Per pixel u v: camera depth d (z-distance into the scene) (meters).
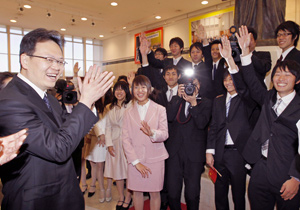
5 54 9.83
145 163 1.89
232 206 2.10
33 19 8.75
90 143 2.78
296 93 1.45
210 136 1.92
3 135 0.82
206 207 2.28
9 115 0.82
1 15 8.27
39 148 0.82
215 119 1.92
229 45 1.72
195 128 1.97
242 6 3.09
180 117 2.02
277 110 1.48
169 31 8.76
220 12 7.00
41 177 0.91
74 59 11.88
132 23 9.33
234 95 1.84
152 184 1.88
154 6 7.36
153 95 2.36
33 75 0.94
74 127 0.87
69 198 1.00
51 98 1.18
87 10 7.76
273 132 1.45
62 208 0.97
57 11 7.70
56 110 1.14
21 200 0.87
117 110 2.50
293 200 1.38
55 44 0.97
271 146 1.45
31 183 0.89
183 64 3.00
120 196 2.48
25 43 0.93
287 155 1.39
